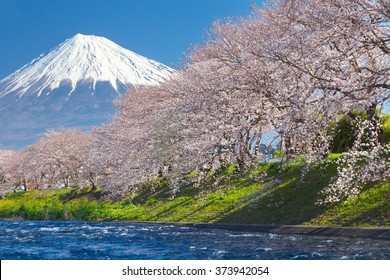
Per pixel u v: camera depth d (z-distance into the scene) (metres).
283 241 17.89
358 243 16.38
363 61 21.48
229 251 16.02
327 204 21.41
